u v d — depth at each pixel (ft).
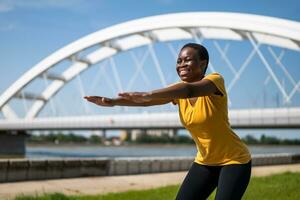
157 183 49.14
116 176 56.13
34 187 42.91
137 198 32.89
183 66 13.88
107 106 12.39
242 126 179.11
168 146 576.20
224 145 13.80
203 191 14.64
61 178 51.60
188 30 180.65
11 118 263.70
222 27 165.58
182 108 13.98
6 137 282.56
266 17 159.94
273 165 85.46
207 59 14.07
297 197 32.81
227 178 13.61
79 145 599.98
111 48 217.15
